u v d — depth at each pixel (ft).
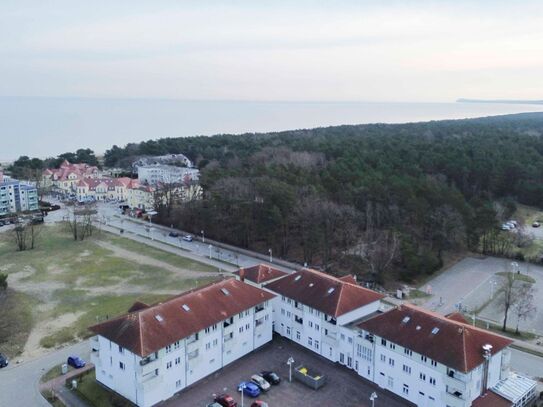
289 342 248.73
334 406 194.08
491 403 182.70
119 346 193.98
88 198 645.10
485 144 624.59
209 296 224.12
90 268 362.94
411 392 195.72
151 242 436.76
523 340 254.68
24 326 263.90
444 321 195.21
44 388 205.57
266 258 389.80
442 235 364.17
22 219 494.18
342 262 363.35
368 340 210.79
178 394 201.57
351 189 413.59
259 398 199.11
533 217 513.04
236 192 429.79
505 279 336.49
